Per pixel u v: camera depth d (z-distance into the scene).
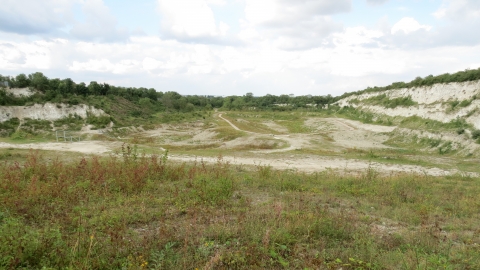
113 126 57.69
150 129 63.28
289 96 140.12
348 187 13.07
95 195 9.62
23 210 8.06
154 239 6.45
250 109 110.75
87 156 21.53
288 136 43.66
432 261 5.68
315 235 7.13
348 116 76.56
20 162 17.62
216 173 13.57
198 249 6.06
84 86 79.19
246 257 5.87
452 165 23.41
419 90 58.88
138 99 96.81
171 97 121.88
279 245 6.35
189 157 22.86
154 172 13.09
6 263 4.97
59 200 8.95
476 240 7.54
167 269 5.36
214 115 93.00
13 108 51.88
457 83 49.91
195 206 8.91
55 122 53.72
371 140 45.56
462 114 42.09
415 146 38.88
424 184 14.45
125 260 5.48
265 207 9.26
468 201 11.20
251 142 36.09
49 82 67.50
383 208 10.09
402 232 7.72
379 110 67.56
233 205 9.48
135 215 8.02
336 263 5.85
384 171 20.20
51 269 4.76
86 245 5.82
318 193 11.89
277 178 13.96
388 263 5.84
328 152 29.77
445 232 8.14
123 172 12.07
